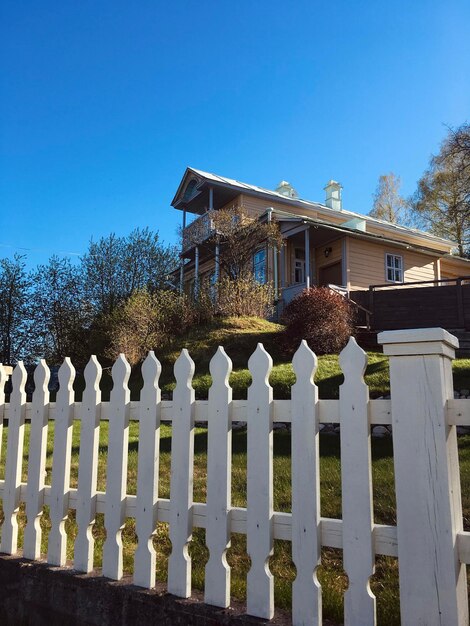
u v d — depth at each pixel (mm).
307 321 11219
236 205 20766
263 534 1945
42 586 2467
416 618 1571
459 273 24141
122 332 12773
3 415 3010
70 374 2695
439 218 29094
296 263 19062
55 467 2637
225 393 2158
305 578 1825
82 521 2465
